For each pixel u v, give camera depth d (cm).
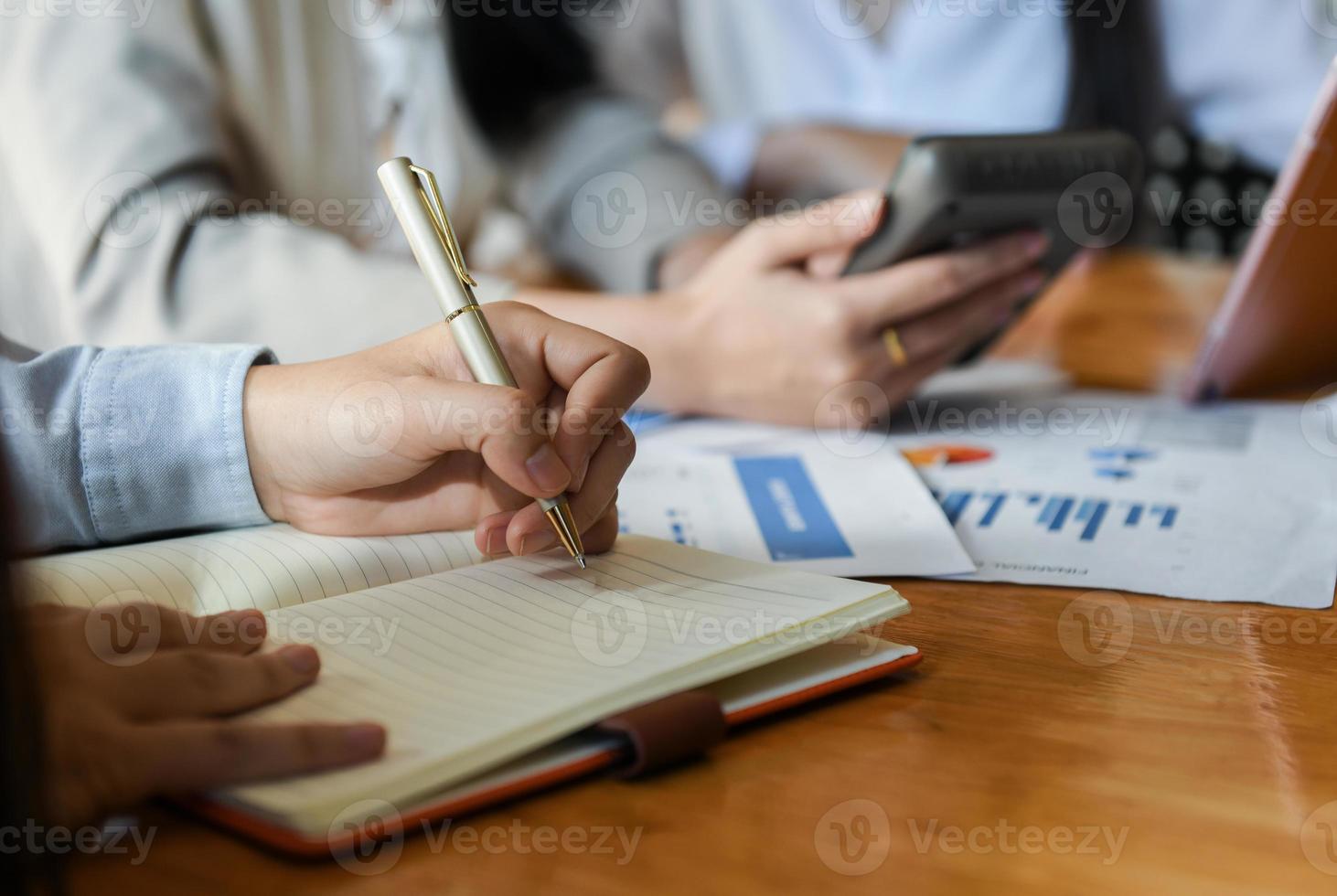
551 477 50
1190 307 142
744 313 94
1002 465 82
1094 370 115
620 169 135
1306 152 82
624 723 39
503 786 37
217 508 59
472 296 52
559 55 145
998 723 44
